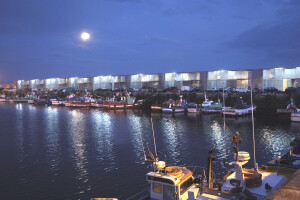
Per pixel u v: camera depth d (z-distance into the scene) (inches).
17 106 3991.1
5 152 1098.1
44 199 648.4
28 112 2955.2
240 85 3235.7
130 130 1644.9
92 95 4264.3
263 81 3038.9
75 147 1179.3
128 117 2402.8
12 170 860.0
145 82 4320.9
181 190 410.0
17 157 1019.3
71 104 3814.0
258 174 444.1
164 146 1186.6
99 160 967.0
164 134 1496.1
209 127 1749.5
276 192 192.7
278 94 2603.3
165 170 410.6
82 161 957.2
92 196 660.1
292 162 518.3
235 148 422.0
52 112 2957.7
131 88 4205.2
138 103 3440.0
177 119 2219.5
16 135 1482.5
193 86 3727.9
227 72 3351.4
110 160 965.8
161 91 3700.8
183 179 409.7
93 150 1120.2
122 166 892.0
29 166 901.8
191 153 1052.5
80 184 735.7
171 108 2773.1
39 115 2608.3
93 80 5216.5
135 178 775.7
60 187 716.7
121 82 4692.4
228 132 1547.7
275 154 1029.2
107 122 2039.9
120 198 646.5
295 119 1945.1
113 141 1306.6
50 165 911.7
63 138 1390.3
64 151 1106.7
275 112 2484.0
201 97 3115.2
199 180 435.5
